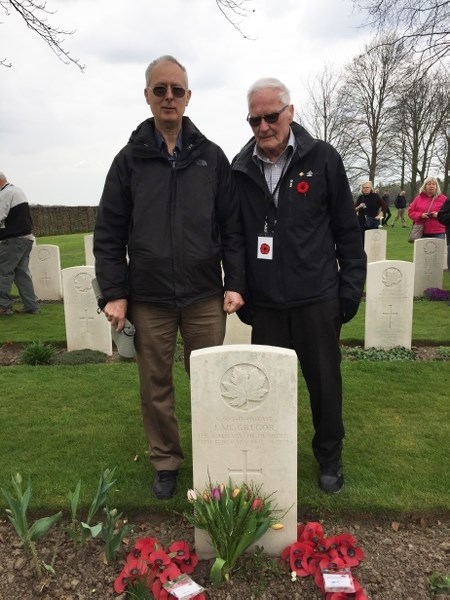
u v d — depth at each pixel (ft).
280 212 8.62
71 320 18.65
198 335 9.02
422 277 29.30
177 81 7.95
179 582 6.95
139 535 8.46
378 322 18.65
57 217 96.68
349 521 8.75
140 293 8.62
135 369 16.57
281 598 6.96
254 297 9.11
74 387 14.98
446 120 56.95
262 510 7.28
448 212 26.71
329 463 9.36
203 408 7.40
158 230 8.30
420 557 7.81
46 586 7.29
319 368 8.96
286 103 8.18
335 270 9.02
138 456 10.78
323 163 8.50
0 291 25.34
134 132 8.57
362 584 7.24
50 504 9.03
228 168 8.82
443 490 9.23
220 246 8.90
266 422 7.38
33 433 11.95
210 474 7.63
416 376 15.39
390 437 11.44
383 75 84.48
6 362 18.21
